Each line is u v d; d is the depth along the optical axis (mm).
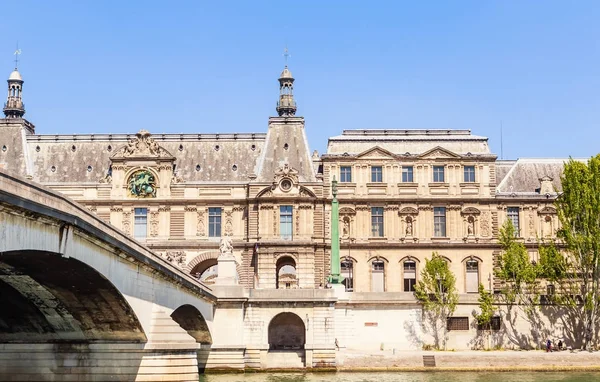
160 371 58531
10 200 37344
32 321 57312
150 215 108625
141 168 109562
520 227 110000
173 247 107688
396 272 108250
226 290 83625
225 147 114750
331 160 110250
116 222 108625
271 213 107562
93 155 114938
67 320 56781
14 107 119250
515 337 93938
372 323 92625
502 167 116562
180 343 59250
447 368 84188
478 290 101688
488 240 109000
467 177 110688
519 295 95000
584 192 94062
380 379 75812
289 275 126312
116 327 57469
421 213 109625
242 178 111625
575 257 94938
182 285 67312
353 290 107812
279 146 112500
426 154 110562
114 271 51750
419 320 93062
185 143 115250
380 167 110500
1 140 115500
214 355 82625
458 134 113188
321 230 107938
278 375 79562
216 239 108062
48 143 115875
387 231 109000
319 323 84875
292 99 117375
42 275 48406
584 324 93000
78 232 45719
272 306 85062
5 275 48000
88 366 58812
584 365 85125
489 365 84625
